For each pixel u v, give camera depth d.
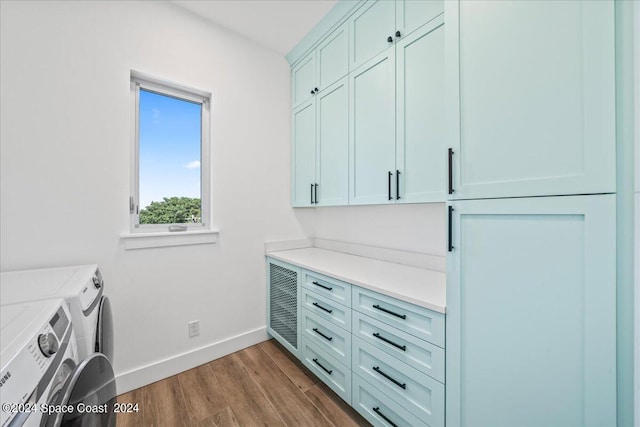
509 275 0.85
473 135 0.93
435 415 1.06
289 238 2.50
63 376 0.76
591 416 0.70
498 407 0.88
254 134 2.26
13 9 1.35
